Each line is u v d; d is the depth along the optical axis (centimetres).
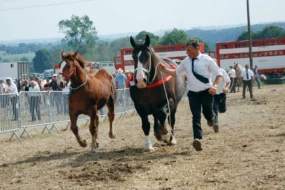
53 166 1102
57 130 1891
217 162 980
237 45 5734
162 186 830
